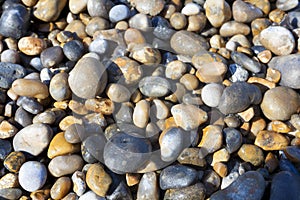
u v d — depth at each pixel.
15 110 0.64
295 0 0.71
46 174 0.59
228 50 0.68
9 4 0.72
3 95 0.65
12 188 0.58
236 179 0.57
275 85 0.64
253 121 0.62
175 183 0.57
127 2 0.73
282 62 0.65
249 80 0.65
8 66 0.66
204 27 0.71
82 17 0.72
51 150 0.60
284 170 0.58
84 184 0.58
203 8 0.72
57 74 0.64
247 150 0.60
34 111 0.63
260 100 0.63
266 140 0.60
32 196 0.58
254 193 0.55
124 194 0.58
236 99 0.61
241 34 0.70
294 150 0.59
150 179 0.58
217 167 0.58
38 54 0.68
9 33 0.69
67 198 0.58
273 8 0.73
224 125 0.62
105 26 0.70
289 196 0.55
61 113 0.63
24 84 0.63
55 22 0.72
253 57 0.67
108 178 0.57
